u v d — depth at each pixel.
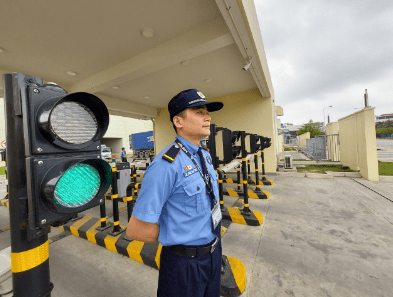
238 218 3.29
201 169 1.01
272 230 2.99
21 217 0.73
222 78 6.04
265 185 5.91
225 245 2.62
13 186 0.72
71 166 0.72
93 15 3.12
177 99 0.98
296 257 2.28
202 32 3.52
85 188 0.79
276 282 1.90
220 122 8.24
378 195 4.52
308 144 15.27
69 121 0.75
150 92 7.17
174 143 1.00
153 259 2.21
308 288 1.81
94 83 5.34
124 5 2.95
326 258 2.24
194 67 5.13
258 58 4.27
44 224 0.70
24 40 3.66
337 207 3.84
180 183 0.90
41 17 3.08
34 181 0.68
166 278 0.96
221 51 4.32
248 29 3.22
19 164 0.72
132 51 4.23
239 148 3.37
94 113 0.86
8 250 1.16
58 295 1.84
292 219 3.37
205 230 0.96
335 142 10.65
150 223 0.88
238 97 7.89
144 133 21.42
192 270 0.94
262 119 7.54
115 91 6.98
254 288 1.83
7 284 1.08
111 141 32.25
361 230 2.88
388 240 2.58
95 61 4.61
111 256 2.48
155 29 3.55
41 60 4.46
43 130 0.68
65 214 0.77
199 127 0.98
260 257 2.31
